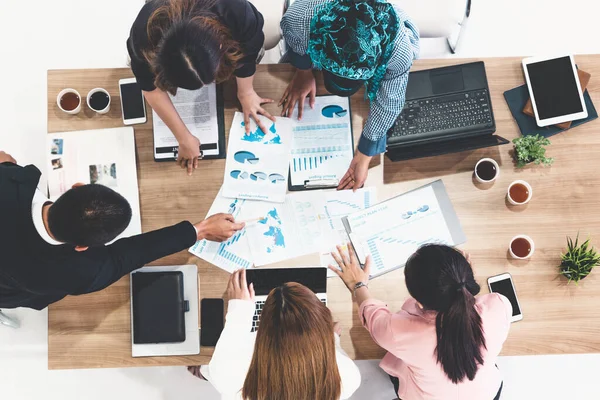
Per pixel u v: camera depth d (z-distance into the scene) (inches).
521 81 75.7
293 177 73.5
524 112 75.0
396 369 71.6
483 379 65.2
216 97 73.9
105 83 73.8
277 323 53.9
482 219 73.5
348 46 51.5
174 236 67.4
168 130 73.0
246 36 60.8
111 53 110.7
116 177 71.8
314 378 54.6
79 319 69.1
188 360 69.4
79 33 110.9
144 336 68.5
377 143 70.0
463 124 71.9
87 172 71.6
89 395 101.3
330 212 73.2
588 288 71.8
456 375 62.1
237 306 65.4
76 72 73.7
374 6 51.7
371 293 71.4
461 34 96.0
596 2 114.9
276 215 72.6
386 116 66.2
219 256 71.3
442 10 86.7
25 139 106.8
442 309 58.6
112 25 111.4
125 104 72.9
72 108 73.4
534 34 113.3
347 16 51.2
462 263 58.6
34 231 59.4
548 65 74.0
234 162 73.1
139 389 101.7
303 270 70.6
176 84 52.2
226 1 57.4
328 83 60.4
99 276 63.1
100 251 64.2
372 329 66.0
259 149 73.5
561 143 74.9
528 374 105.3
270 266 71.3
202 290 70.5
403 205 73.5
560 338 70.8
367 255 72.0
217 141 73.0
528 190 72.5
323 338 54.4
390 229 72.9
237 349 62.5
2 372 101.2
